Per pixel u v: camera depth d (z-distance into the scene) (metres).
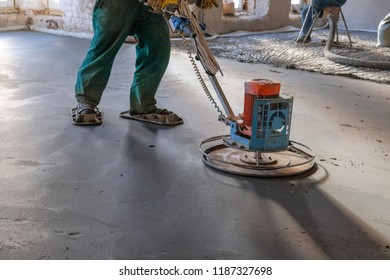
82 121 3.34
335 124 3.67
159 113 3.51
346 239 2.01
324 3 7.95
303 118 3.78
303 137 3.31
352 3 11.62
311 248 1.93
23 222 2.04
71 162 2.69
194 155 2.88
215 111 3.85
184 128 3.38
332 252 1.91
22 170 2.55
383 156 3.02
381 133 3.51
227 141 2.78
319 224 2.13
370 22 11.47
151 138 3.14
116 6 3.23
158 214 2.15
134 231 2.00
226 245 1.93
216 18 9.03
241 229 2.06
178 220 2.11
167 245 1.91
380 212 2.26
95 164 2.67
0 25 8.49
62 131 3.20
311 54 7.16
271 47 7.77
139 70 3.49
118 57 6.15
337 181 2.60
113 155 2.82
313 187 2.51
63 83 4.59
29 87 4.37
